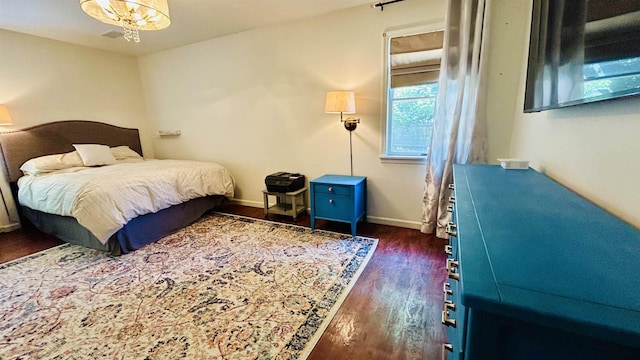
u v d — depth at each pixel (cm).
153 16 226
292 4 282
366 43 298
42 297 198
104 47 408
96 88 416
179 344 153
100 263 246
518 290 49
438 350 146
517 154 228
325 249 264
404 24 277
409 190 308
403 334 157
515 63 236
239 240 290
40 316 178
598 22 88
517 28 232
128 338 158
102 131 419
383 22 286
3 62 331
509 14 232
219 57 391
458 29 248
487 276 54
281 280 213
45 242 300
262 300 190
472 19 242
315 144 351
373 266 231
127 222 261
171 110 453
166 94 451
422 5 267
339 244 275
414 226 311
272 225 332
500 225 79
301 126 355
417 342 151
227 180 390
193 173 340
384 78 296
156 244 283
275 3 279
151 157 491
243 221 348
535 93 158
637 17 69
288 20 326
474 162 257
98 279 220
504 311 47
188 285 209
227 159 423
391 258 244
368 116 311
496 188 122
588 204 98
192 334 160
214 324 168
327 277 216
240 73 381
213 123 420
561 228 77
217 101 409
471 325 52
